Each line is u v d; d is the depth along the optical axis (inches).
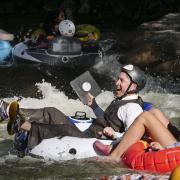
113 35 1381.6
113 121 526.6
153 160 472.7
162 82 957.2
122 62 1090.1
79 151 515.5
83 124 545.3
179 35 1132.5
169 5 1641.2
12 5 1796.3
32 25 1553.9
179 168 360.2
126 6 1710.1
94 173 482.6
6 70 1027.9
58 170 492.1
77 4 1765.5
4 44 1119.0
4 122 661.9
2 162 515.5
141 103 531.2
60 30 1098.7
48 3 1807.3
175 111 739.4
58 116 538.6
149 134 500.4
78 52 1098.1
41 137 525.0
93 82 556.1
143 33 1227.9
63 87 911.7
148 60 1063.6
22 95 856.3
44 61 1078.4
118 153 500.4
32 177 475.8
